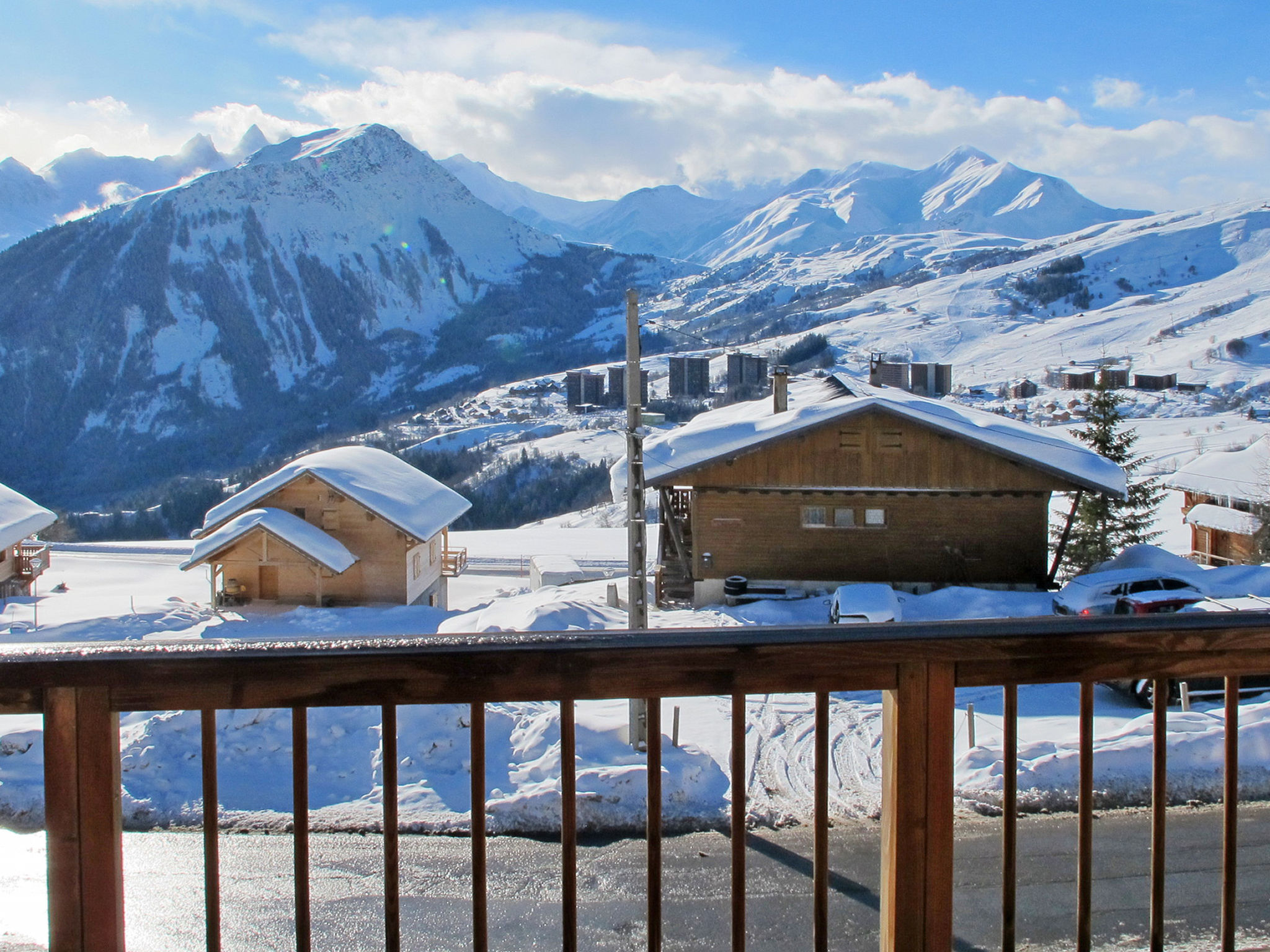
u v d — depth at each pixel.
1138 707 17.62
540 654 2.84
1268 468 35.59
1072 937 6.20
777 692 2.90
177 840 9.38
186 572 49.28
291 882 7.83
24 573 42.22
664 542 33.16
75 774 2.82
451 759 12.84
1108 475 29.00
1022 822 8.80
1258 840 8.03
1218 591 24.30
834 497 30.55
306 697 2.84
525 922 6.73
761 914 6.81
